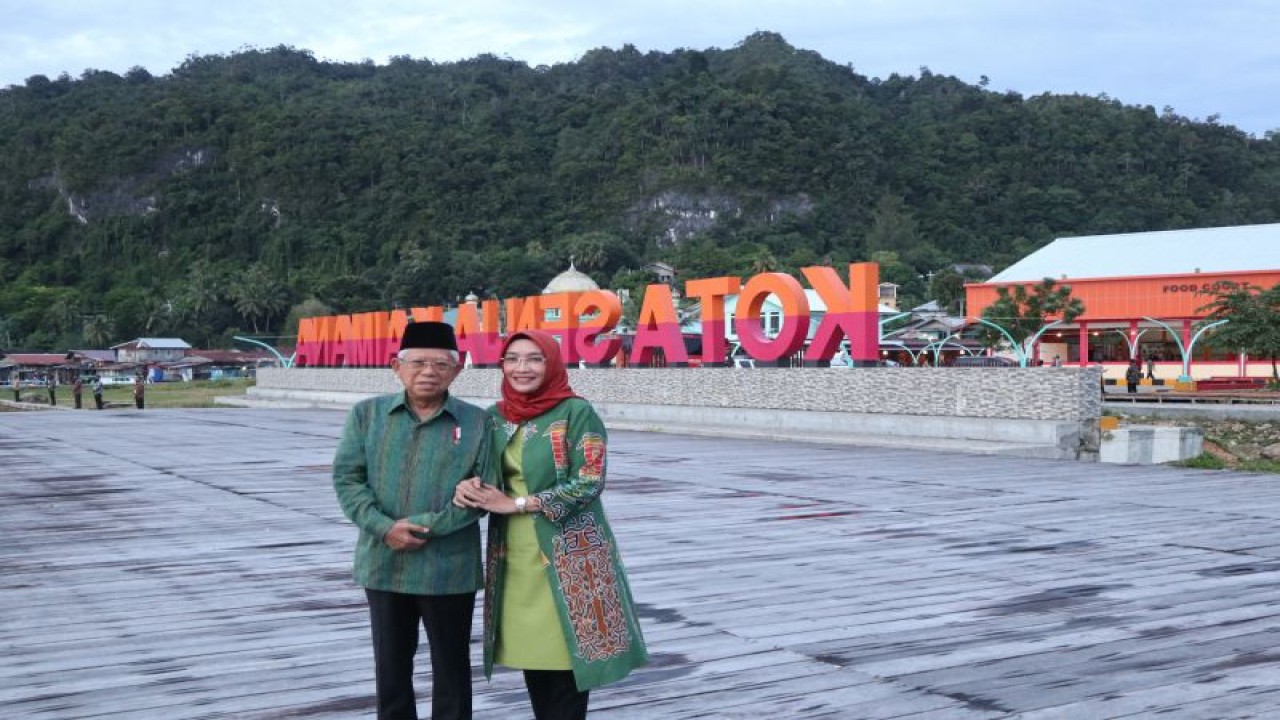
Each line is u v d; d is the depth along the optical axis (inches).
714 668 206.7
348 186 6446.9
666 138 6530.5
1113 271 1787.6
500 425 149.0
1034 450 645.3
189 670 207.9
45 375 4023.1
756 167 6146.7
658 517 404.2
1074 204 6097.4
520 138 6835.6
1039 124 6761.8
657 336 994.7
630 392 1002.1
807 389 824.3
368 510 143.6
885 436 751.7
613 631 144.6
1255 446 802.8
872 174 6254.9
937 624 240.1
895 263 4825.3
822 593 272.1
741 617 246.7
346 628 241.0
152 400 2337.6
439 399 148.9
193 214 6382.9
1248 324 1316.4
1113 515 405.7
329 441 793.6
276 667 210.1
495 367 1197.1
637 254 5812.0
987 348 1742.1
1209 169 6638.8
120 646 225.6
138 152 6673.2
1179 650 217.3
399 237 5940.0
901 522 390.3
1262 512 411.8
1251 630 233.5
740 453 678.5
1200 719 175.5
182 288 5344.5
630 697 189.5
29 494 484.1
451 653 148.3
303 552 336.8
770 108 6441.9
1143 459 663.1
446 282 5315.0
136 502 455.2
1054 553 327.6
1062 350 1828.2
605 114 7017.7
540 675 150.6
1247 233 1803.6
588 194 6373.0
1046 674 201.3
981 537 357.1
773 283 860.6
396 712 147.7
